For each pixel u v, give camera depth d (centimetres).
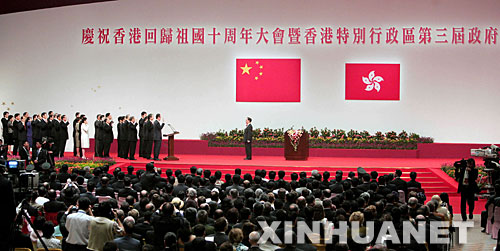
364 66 2505
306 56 2527
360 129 2519
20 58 2653
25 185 1198
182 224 810
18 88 2659
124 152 2228
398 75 2495
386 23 2492
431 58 2488
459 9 2469
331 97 2525
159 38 2580
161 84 2588
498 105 2473
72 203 1059
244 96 2556
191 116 2581
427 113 2497
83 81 2617
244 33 2547
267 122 2553
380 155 2412
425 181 1967
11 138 2341
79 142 2228
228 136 2497
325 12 2511
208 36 2562
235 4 2545
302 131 2233
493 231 1258
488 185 1641
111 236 810
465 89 2483
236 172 1406
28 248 805
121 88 2603
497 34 2461
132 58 2594
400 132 2506
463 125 2491
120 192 1198
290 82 2533
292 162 2177
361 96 2512
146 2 2578
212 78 2569
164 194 1081
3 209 519
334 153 2428
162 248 798
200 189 1230
